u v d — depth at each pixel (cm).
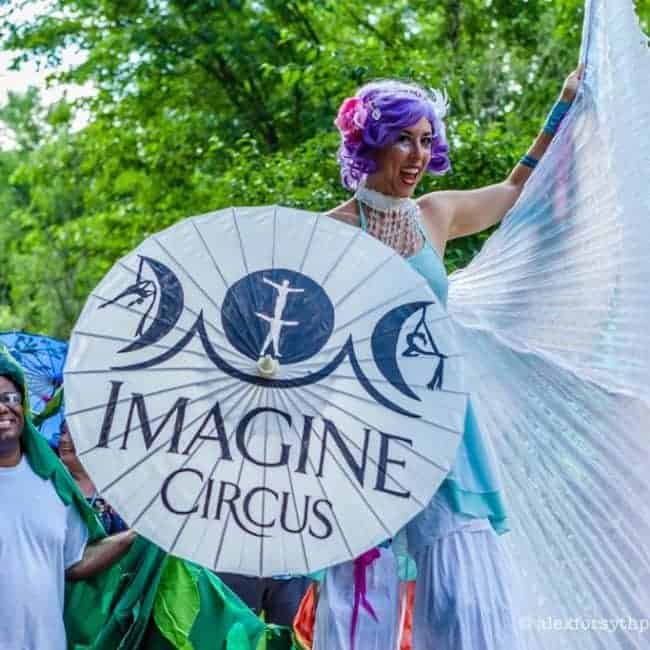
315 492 570
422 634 623
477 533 624
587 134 684
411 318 580
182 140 1977
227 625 666
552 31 1541
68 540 642
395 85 636
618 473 662
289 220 581
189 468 567
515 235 677
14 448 632
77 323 571
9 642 616
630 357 671
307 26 1895
